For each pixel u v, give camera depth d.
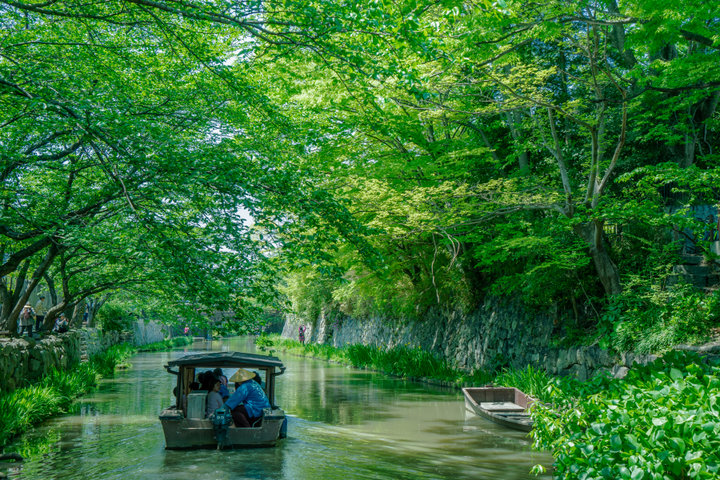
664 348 13.18
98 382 22.48
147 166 7.75
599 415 6.54
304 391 19.91
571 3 12.98
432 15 11.60
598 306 17.14
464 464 9.68
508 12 7.51
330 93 16.41
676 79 13.68
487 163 20.56
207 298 7.17
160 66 11.12
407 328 29.73
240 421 10.38
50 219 8.43
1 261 14.58
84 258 15.44
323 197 8.32
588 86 16.80
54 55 9.67
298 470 8.81
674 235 16.39
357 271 21.31
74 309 27.41
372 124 15.15
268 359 12.21
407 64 8.85
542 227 17.02
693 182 12.50
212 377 11.34
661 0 11.18
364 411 15.58
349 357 31.16
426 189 16.12
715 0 11.09
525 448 10.99
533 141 18.38
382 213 16.16
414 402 17.25
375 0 6.95
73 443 11.02
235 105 11.60
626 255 17.02
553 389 8.70
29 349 15.74
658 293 14.32
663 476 5.26
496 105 15.40
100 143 8.20
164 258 7.02
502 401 15.95
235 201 7.62
